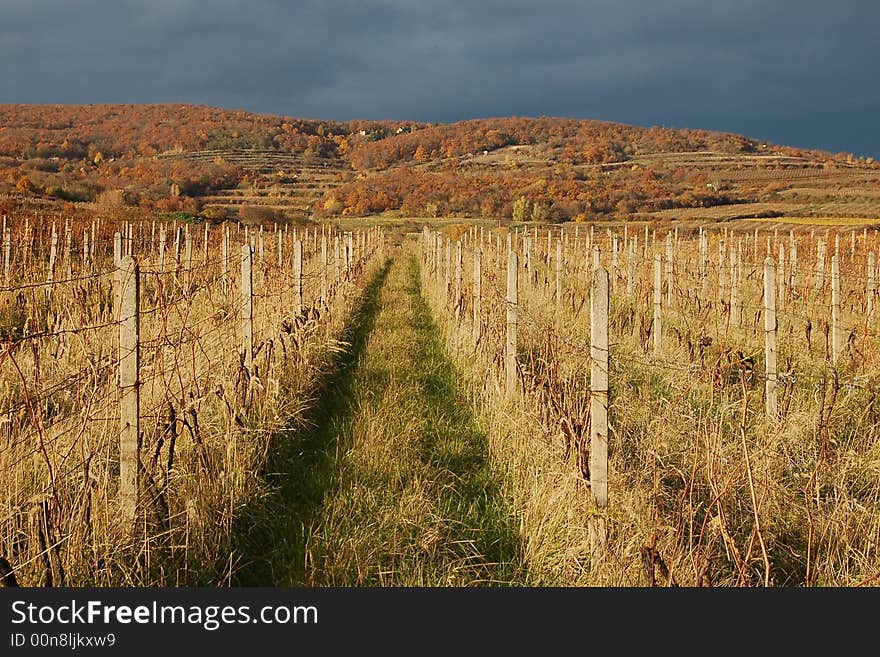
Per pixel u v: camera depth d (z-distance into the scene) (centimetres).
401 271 3067
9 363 750
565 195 10450
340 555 518
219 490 562
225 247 1866
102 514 484
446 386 1019
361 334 1391
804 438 675
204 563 497
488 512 616
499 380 880
